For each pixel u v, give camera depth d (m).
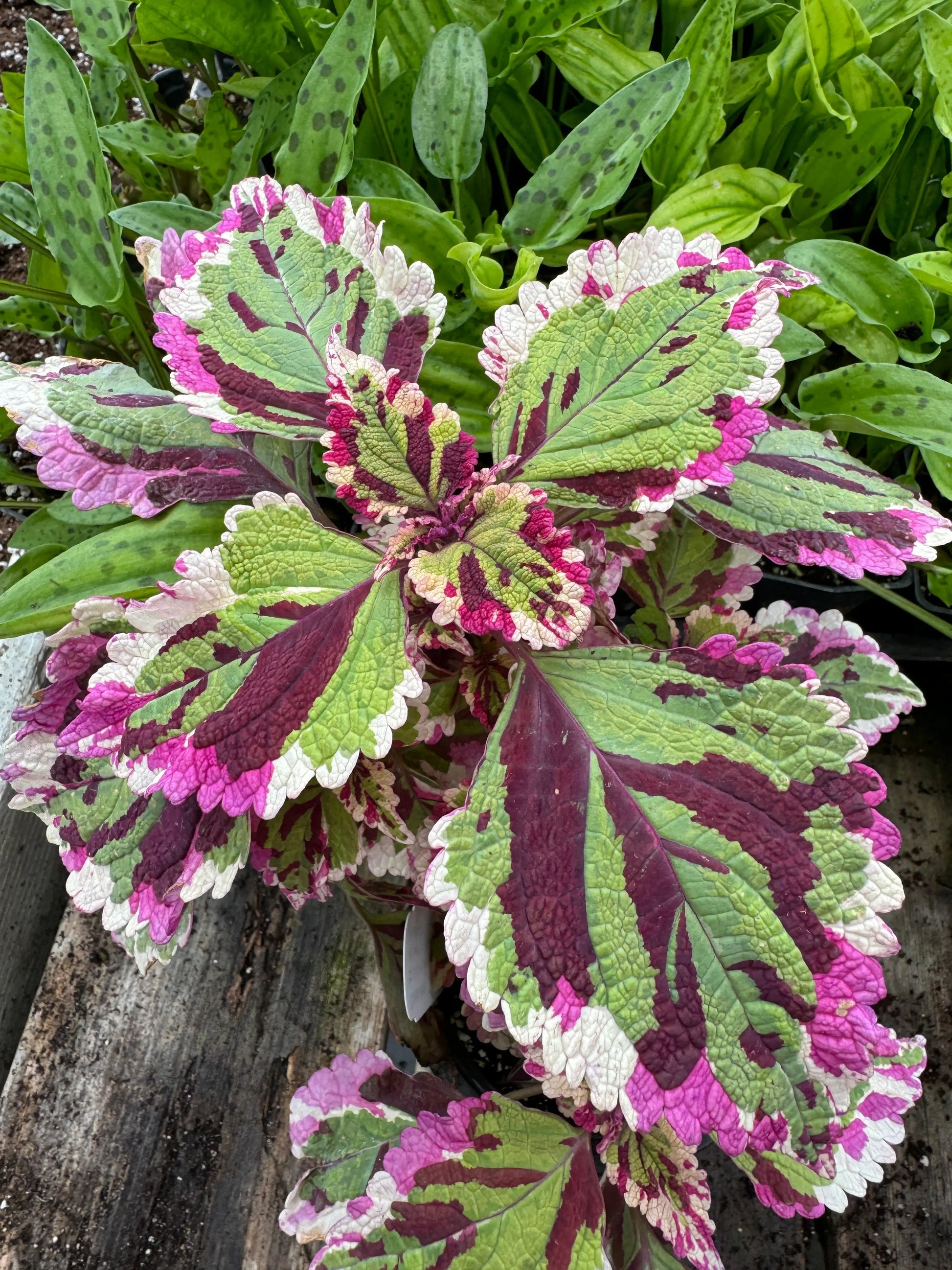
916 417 0.35
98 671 0.23
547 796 0.22
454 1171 0.26
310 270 0.25
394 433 0.22
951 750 0.46
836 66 0.36
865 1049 0.19
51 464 0.25
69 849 0.24
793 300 0.36
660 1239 0.29
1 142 0.40
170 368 0.24
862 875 0.20
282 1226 0.27
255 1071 0.38
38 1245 0.36
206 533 0.28
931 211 0.43
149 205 0.34
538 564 0.21
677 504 0.26
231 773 0.21
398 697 0.21
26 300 0.44
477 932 0.20
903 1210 0.38
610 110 0.35
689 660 0.22
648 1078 0.19
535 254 0.34
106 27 0.39
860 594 0.42
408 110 0.42
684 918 0.20
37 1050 0.39
